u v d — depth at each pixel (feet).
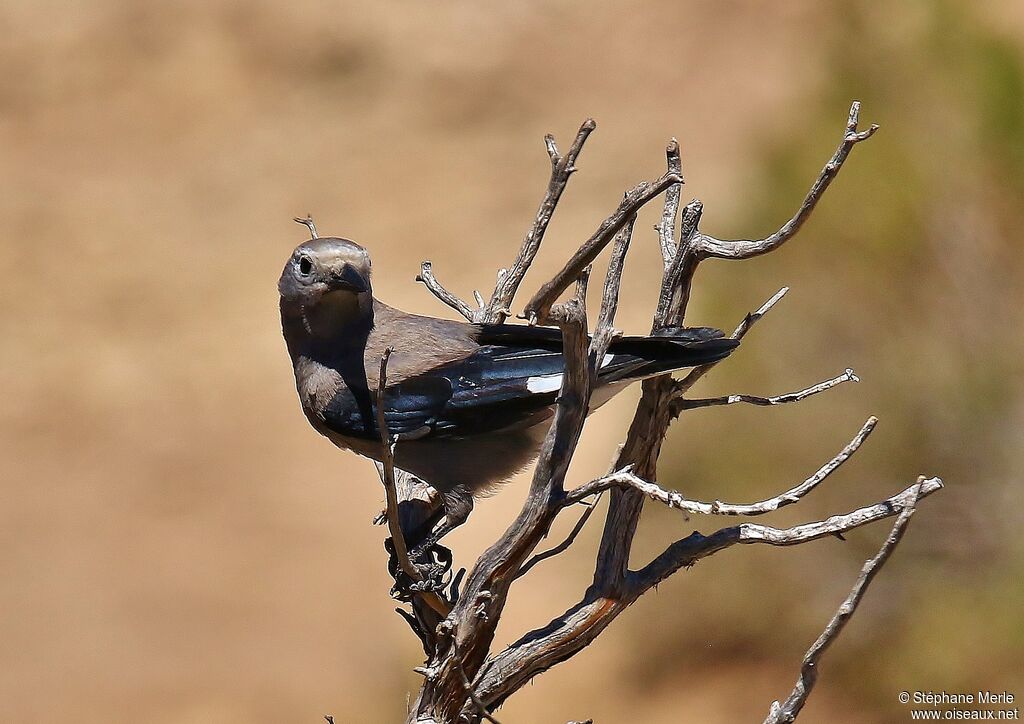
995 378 43.70
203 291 87.86
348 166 96.99
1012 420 43.39
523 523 18.24
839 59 50.16
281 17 110.73
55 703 55.36
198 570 64.18
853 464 44.65
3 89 109.70
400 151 97.60
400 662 54.85
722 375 46.21
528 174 91.86
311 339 25.02
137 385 79.77
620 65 100.48
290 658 56.85
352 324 24.80
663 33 101.91
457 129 98.73
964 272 45.68
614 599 19.13
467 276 82.33
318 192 94.99
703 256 20.01
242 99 105.60
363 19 109.09
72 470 73.10
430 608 20.83
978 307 45.37
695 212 20.02
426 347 24.48
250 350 81.61
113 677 57.00
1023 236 45.60
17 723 53.98
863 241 46.44
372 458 25.29
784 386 45.47
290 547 65.16
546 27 105.70
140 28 112.88
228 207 95.50
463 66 103.76
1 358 83.25
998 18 52.44
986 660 39.96
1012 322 45.06
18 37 113.80
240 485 70.64
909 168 46.29
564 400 17.87
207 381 79.66
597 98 98.17
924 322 45.73
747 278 47.09
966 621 40.22
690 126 92.38
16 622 60.70
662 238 20.83
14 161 102.99
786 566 44.68
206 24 111.86
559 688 46.83
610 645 47.91
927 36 48.01
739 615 45.44
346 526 66.54
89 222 95.76
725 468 45.65
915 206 45.93
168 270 90.27
